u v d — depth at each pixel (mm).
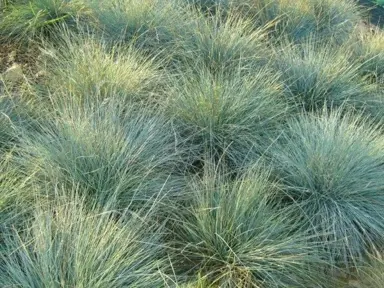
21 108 4758
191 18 6254
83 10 6242
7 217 3768
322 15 7660
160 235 3951
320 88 5785
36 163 4160
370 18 8859
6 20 5988
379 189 4594
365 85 6285
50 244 3385
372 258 4234
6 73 5336
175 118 4930
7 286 3277
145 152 4418
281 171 4645
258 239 3908
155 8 6211
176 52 5820
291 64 6027
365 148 4816
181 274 3811
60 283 3248
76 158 4137
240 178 4469
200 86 5164
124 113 4840
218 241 3904
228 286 3764
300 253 3971
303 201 4457
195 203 4203
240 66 5703
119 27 5996
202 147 4848
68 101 4895
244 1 7168
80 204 3697
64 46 5793
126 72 5180
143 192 4156
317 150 4691
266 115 5164
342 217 4391
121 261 3408
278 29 7059
